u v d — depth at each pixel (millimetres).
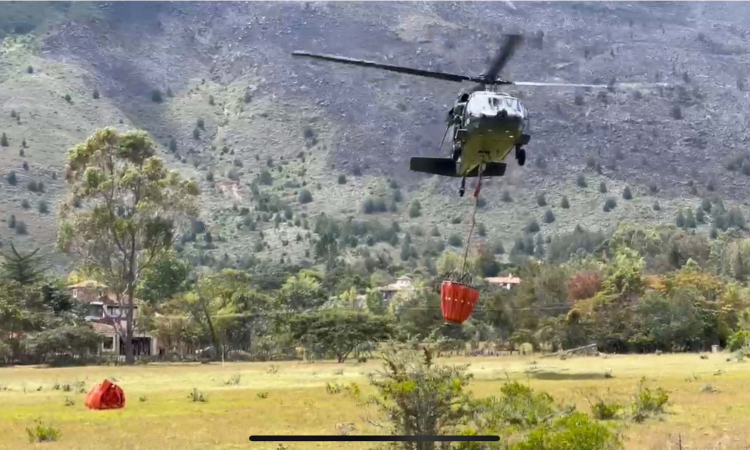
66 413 52562
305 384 75125
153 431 42000
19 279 134750
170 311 135625
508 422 32531
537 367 92312
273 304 141125
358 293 171750
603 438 25500
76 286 150000
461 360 111438
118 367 112375
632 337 129125
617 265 149750
